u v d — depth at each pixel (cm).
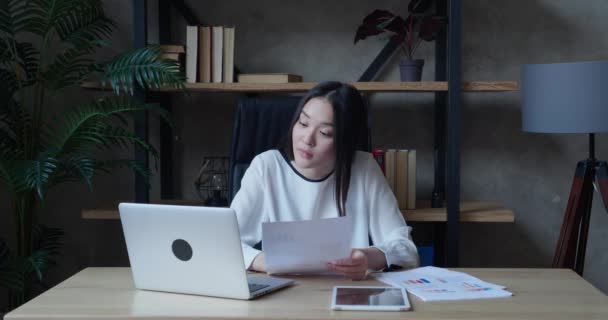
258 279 177
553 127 259
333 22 316
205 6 317
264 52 317
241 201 216
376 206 220
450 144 270
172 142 323
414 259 198
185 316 148
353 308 152
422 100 318
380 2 313
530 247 324
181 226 161
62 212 326
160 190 323
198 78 285
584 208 276
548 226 323
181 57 284
